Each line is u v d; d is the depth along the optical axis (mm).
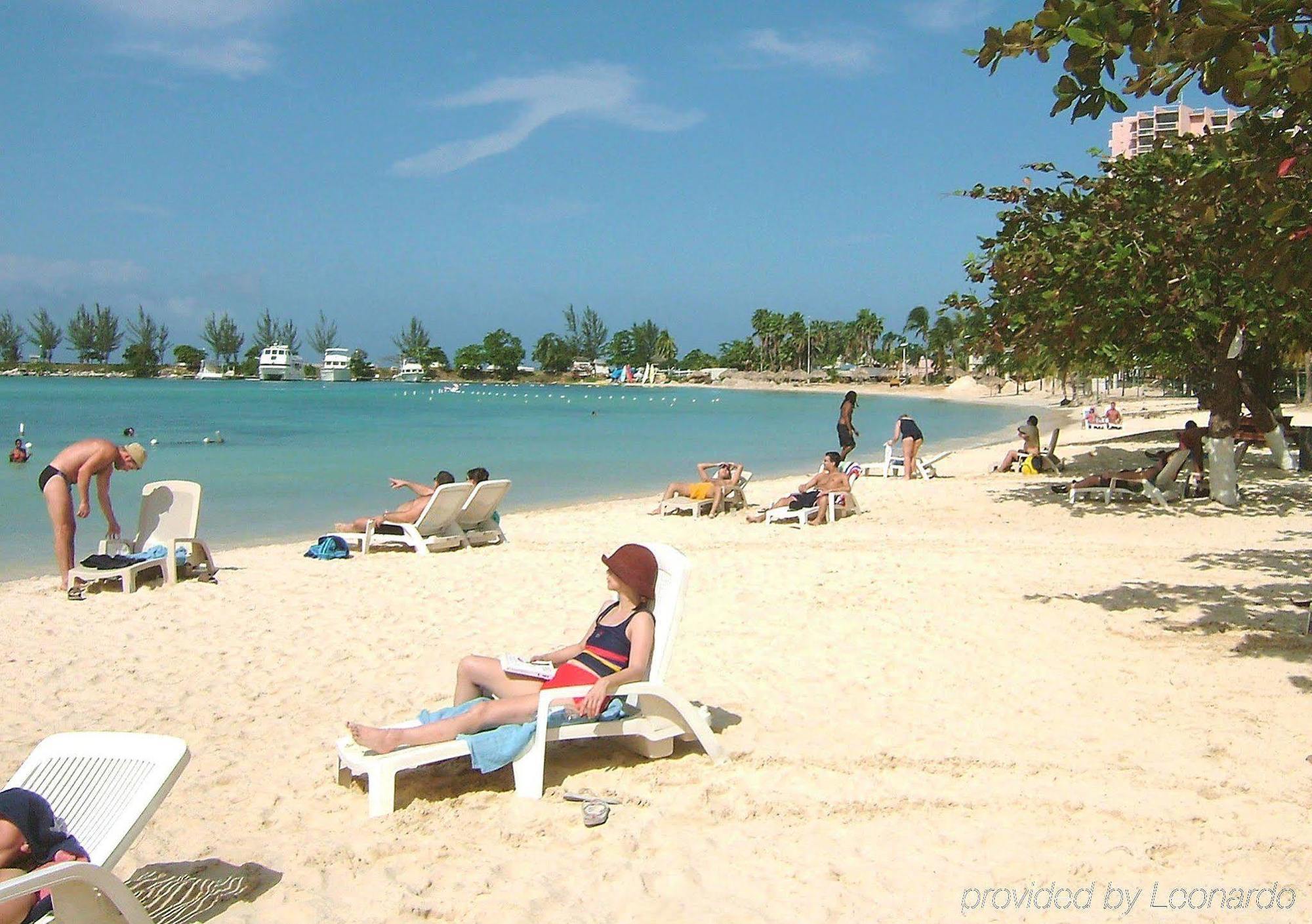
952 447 35344
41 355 181125
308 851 4637
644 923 3998
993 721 6207
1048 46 6152
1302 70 5535
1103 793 5078
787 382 159125
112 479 22469
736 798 5113
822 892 4199
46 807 3783
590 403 87938
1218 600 9383
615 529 15016
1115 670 7246
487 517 13656
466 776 5570
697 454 31516
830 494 15477
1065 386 71250
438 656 7988
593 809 4906
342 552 12461
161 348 180625
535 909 4102
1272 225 6949
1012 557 12039
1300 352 19344
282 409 67000
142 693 7062
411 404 79750
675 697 5516
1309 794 5016
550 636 8633
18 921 3592
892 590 10078
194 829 4922
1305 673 7031
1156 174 13945
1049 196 14797
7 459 27594
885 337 169875
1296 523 14289
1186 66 5965
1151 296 13273
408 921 4059
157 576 11141
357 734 5164
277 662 7812
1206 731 5938
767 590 10148
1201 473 16891
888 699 6695
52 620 9141
